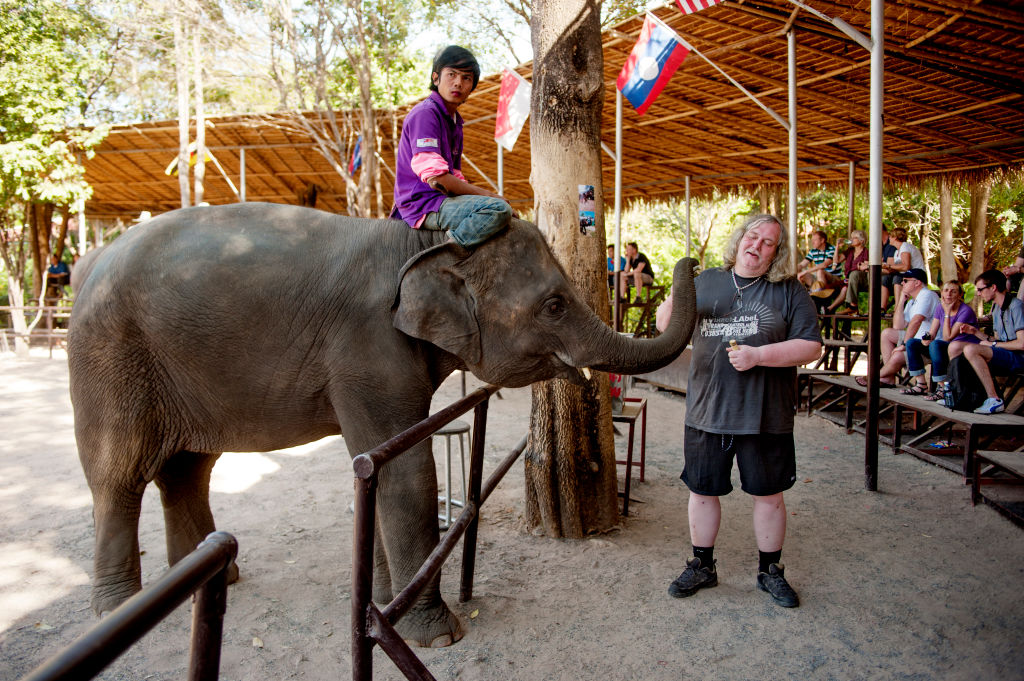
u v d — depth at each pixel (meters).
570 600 3.57
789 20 7.66
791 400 3.51
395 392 3.03
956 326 5.96
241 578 3.79
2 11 13.12
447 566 3.96
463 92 3.22
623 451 6.57
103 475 3.13
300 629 3.28
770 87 9.75
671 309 3.36
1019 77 8.49
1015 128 10.09
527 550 4.19
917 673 2.95
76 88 14.58
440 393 9.37
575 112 4.19
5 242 14.77
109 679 2.83
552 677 2.92
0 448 6.57
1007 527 4.59
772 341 3.37
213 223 3.13
